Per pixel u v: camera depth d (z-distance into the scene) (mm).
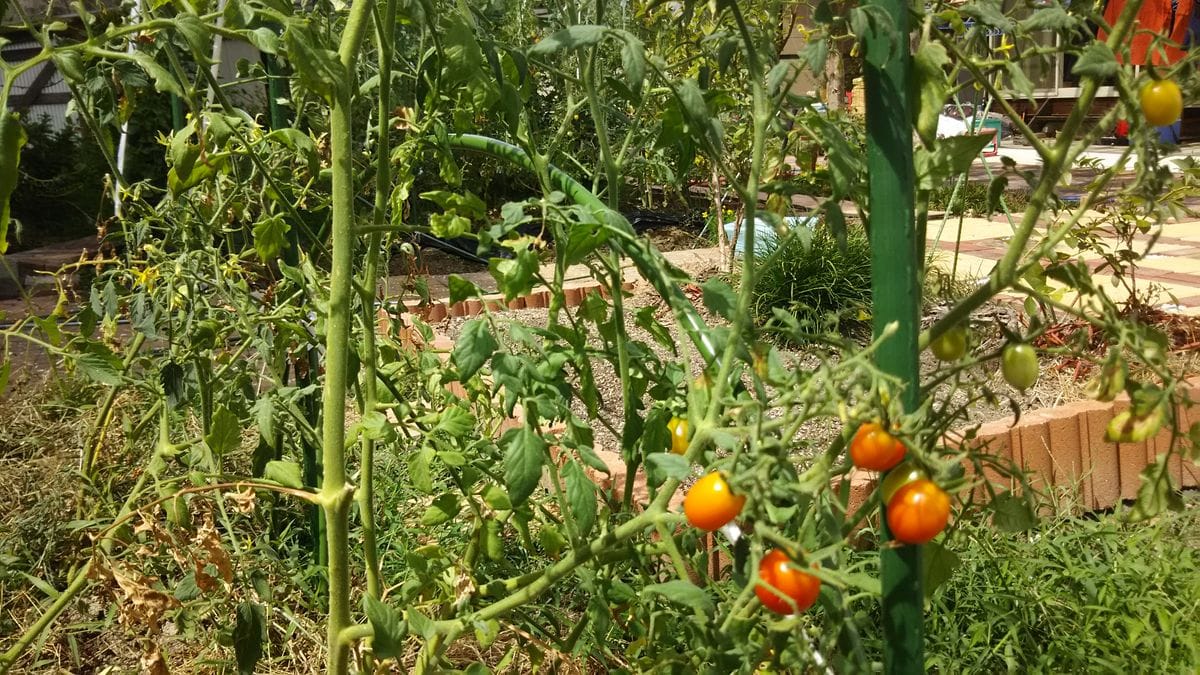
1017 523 1425
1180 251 7242
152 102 6676
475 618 1655
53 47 1562
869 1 1314
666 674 1665
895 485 1278
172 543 1734
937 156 1430
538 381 1587
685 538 1869
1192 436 1366
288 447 3191
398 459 2990
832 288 5340
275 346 2488
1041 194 1402
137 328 2545
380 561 2695
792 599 1222
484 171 8508
